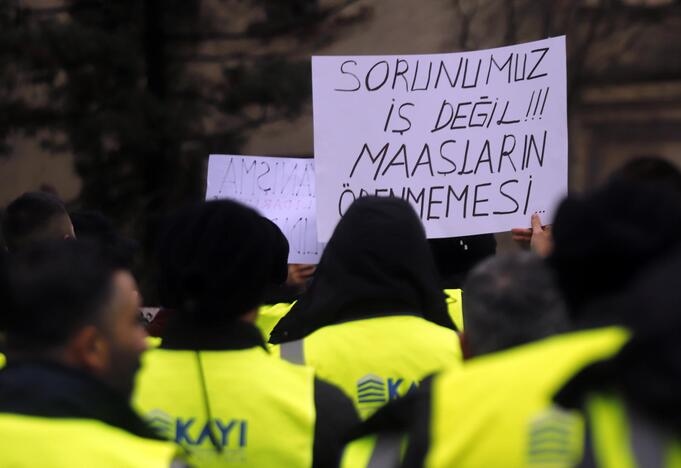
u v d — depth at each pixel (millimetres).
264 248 4496
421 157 7215
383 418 3592
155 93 17344
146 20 17406
